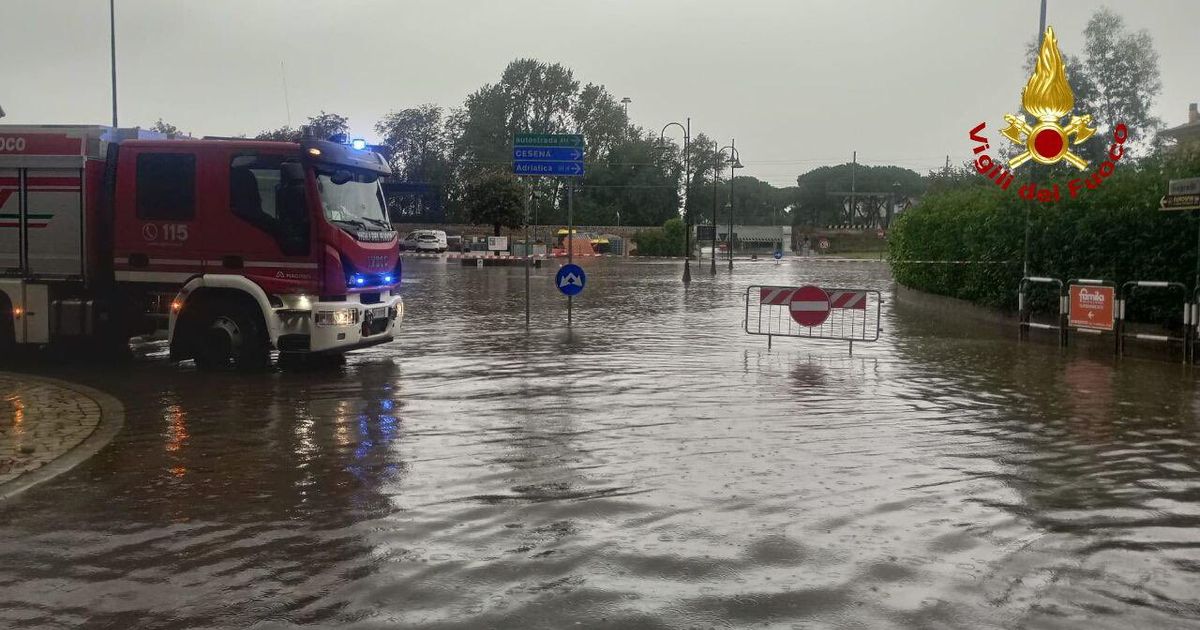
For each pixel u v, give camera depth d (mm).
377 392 10758
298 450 7820
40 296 12852
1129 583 4762
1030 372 12602
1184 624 4234
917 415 9398
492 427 8742
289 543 5402
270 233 12070
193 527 5723
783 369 12703
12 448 7832
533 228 81000
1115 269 16594
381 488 6605
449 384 11328
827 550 5238
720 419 9125
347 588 4684
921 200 29141
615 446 7910
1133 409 9812
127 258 12414
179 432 8570
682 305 24906
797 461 7383
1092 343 16203
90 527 5734
